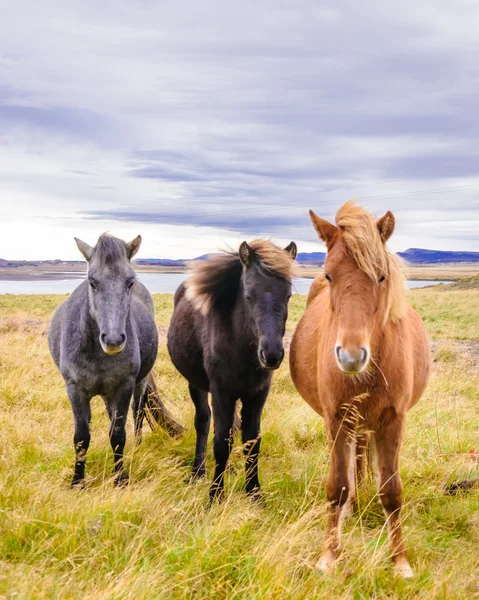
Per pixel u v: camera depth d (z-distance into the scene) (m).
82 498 3.96
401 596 3.21
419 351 4.25
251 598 2.84
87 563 3.21
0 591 2.76
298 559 3.34
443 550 3.84
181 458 5.79
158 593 2.86
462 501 4.57
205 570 3.15
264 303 4.45
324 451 5.72
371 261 3.17
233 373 4.77
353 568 3.38
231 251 5.03
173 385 8.90
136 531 3.59
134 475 5.02
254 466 4.80
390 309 3.42
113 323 4.59
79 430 5.03
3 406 6.75
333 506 3.64
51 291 74.00
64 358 5.13
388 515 3.61
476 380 10.32
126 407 5.21
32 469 4.57
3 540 3.31
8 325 15.43
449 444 6.13
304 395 4.59
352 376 3.47
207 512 4.29
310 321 4.49
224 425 4.85
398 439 3.62
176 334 5.75
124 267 4.83
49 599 2.77
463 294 41.22
